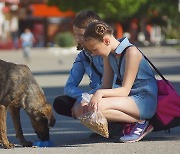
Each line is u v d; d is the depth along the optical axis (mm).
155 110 9945
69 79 10672
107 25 9656
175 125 10086
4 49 67062
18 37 74812
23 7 74688
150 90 9891
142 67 9875
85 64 10695
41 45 76375
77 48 10688
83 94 9727
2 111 9750
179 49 62688
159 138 10430
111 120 9711
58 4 65438
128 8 64688
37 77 28812
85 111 9539
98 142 10211
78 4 64375
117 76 9992
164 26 81500
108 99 9602
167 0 71812
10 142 10508
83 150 9336
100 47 9602
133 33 75938
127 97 9773
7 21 70750
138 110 9781
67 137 11031
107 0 63812
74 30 10391
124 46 9750
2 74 9766
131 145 9672
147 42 80000
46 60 48156
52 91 21219
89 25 9609
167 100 9969
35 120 9766
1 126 9766
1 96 9758
